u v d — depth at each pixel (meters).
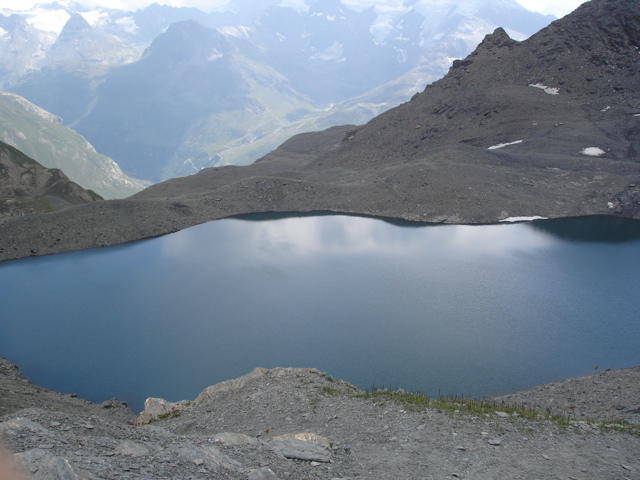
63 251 107.25
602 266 83.31
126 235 116.12
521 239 103.69
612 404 32.12
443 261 88.69
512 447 21.73
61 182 170.12
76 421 20.86
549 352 51.31
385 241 105.88
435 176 138.25
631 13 186.00
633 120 152.75
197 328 61.38
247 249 102.50
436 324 59.47
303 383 33.00
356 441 23.16
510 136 165.38
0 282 85.94
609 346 52.66
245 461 18.17
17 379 48.81
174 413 32.12
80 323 65.25
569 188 129.50
